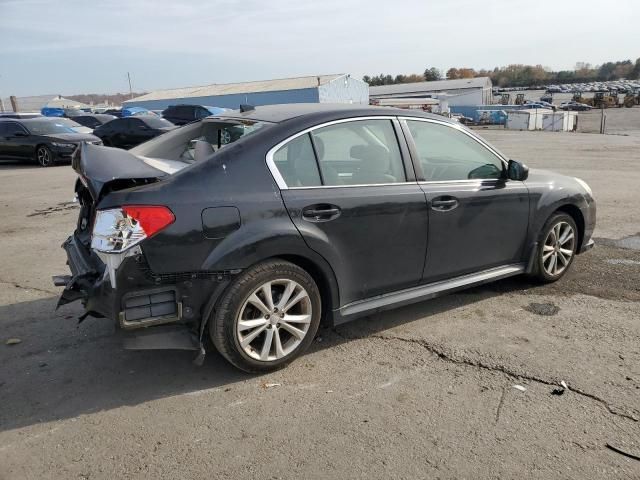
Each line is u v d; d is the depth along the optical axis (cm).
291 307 352
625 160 1573
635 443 276
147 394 333
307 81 5628
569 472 256
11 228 789
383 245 380
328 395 327
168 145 406
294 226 338
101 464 269
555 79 18362
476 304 462
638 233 699
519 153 1844
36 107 6631
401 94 9394
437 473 257
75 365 371
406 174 395
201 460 270
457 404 314
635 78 17950
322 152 363
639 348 376
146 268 304
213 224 315
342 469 261
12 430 298
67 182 1284
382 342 395
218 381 346
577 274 534
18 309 471
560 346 382
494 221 440
